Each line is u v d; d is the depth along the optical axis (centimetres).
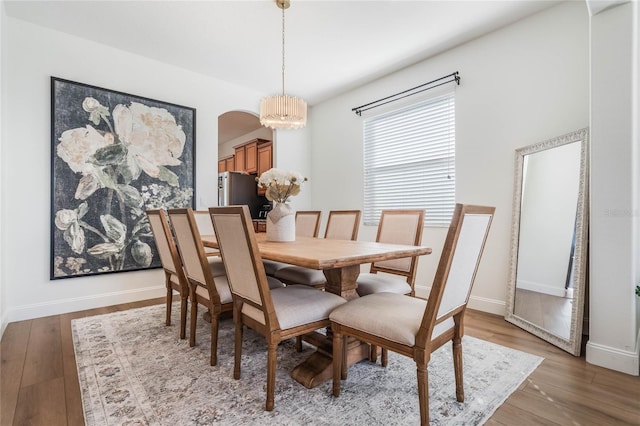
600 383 169
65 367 186
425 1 250
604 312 188
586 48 240
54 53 289
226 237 158
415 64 357
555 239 235
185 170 363
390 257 170
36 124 280
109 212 315
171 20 274
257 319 155
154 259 342
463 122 315
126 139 325
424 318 124
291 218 241
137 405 149
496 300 288
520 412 144
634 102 181
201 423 136
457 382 152
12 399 154
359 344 189
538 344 221
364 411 145
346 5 253
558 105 254
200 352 207
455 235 118
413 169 362
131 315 284
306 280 239
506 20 276
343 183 446
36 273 279
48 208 286
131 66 332
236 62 353
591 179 195
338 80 402
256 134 644
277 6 254
